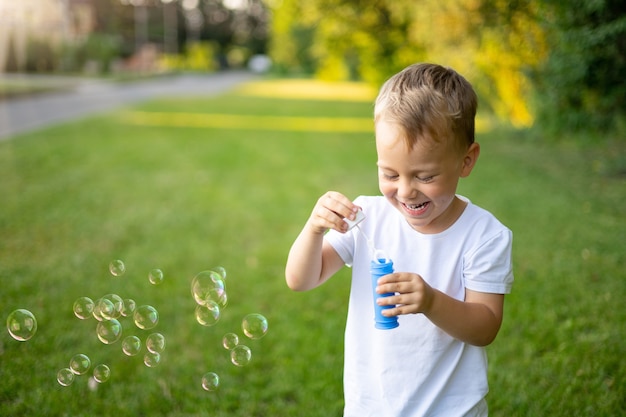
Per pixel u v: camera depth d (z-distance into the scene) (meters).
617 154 7.63
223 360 2.77
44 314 3.18
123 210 5.42
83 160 7.85
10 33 25.73
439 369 1.41
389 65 11.28
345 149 9.83
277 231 4.92
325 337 2.97
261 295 3.54
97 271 3.85
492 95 9.84
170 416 2.33
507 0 4.82
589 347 2.75
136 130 11.42
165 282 3.70
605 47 4.28
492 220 1.44
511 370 2.59
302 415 2.34
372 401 1.44
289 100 21.80
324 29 11.79
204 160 8.34
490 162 7.60
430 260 1.42
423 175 1.27
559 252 4.11
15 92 17.78
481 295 1.38
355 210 1.38
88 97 19.27
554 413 2.29
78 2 32.31
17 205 5.41
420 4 7.43
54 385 2.50
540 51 5.16
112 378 2.58
